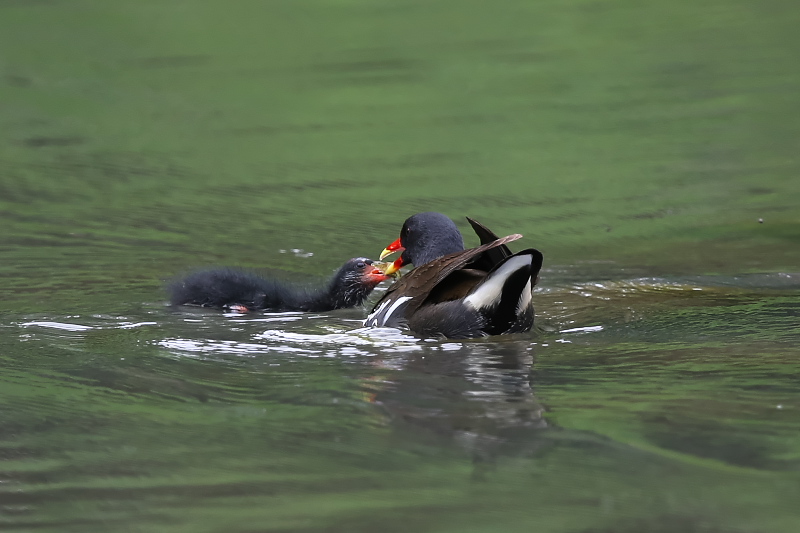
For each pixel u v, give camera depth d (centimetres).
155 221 1714
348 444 743
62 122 2517
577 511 632
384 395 847
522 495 655
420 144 2264
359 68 2930
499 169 2064
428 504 647
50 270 1398
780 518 618
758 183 1916
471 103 2588
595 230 1647
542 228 1662
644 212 1748
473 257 1070
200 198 1875
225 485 680
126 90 2777
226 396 857
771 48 3022
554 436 747
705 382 866
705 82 2717
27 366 946
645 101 2566
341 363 951
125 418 805
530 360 948
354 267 1281
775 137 2234
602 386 864
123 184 1983
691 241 1561
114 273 1388
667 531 606
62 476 698
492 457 714
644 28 3309
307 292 1280
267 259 1499
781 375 883
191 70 2938
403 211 1778
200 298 1231
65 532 622
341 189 1931
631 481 671
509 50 3086
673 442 734
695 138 2250
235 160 2166
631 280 1332
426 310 1059
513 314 1026
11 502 661
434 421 786
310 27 3403
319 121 2475
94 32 3350
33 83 2852
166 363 955
